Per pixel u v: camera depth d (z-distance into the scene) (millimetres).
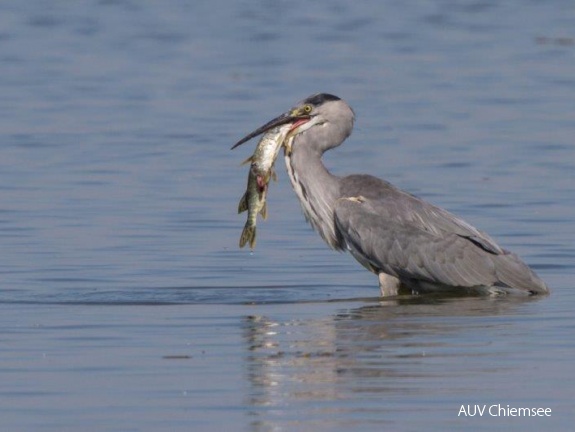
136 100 30672
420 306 13930
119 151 24281
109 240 17312
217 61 37312
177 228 18109
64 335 12398
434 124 27297
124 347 11906
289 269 15898
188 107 29641
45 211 19156
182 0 52219
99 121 27719
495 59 37219
